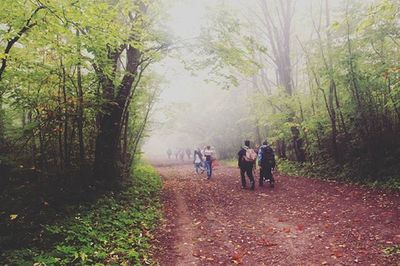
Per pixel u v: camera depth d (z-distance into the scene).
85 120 12.94
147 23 12.65
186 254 7.78
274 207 11.87
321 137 19.78
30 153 12.31
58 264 6.41
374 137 15.16
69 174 12.07
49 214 9.23
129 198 12.56
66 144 12.23
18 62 10.02
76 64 10.30
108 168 13.23
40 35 8.52
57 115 11.55
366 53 15.09
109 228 8.89
